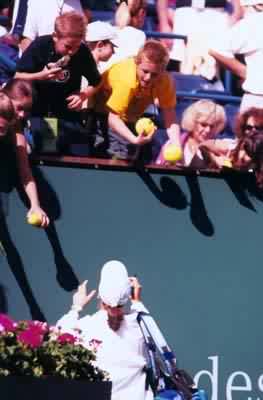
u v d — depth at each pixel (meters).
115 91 30.55
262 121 31.14
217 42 33.59
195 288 30.88
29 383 20.67
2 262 29.80
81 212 30.33
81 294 29.48
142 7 33.25
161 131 31.66
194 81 33.47
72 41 29.58
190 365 30.66
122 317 27.53
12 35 32.12
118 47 32.41
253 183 31.23
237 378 30.77
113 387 27.33
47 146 30.22
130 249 30.58
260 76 33.22
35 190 29.50
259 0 33.47
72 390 21.09
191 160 31.80
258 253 31.22
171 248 30.83
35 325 21.84
